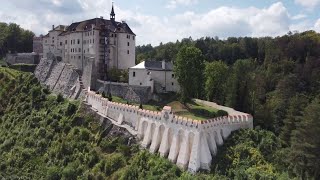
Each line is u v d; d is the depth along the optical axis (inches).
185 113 4065.0
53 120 4357.8
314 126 3070.9
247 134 3361.2
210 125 3179.1
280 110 4579.2
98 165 3425.2
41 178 3582.7
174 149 3228.3
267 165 2997.0
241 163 3029.0
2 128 4702.3
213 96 5059.1
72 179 3420.3
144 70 4670.3
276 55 7386.8
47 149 3973.9
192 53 4416.8
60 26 6599.4
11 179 3636.8
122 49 5600.4
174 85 4842.5
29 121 4505.4
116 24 5816.9
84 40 5728.3
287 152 3117.6
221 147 3245.6
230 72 5280.5
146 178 3024.1
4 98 5334.6
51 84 5989.2
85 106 4488.2
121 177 3129.9
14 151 4047.7
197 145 3056.1
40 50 7780.5
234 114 3978.8
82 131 3959.2
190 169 3058.6
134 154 3462.1
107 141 3747.5
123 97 4781.0
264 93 5703.7
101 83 5152.6
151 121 3543.3
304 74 6048.2
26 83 5374.0
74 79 5580.7
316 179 3024.1
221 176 2883.9
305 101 4365.2
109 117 4116.6
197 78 4468.5
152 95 4621.1
